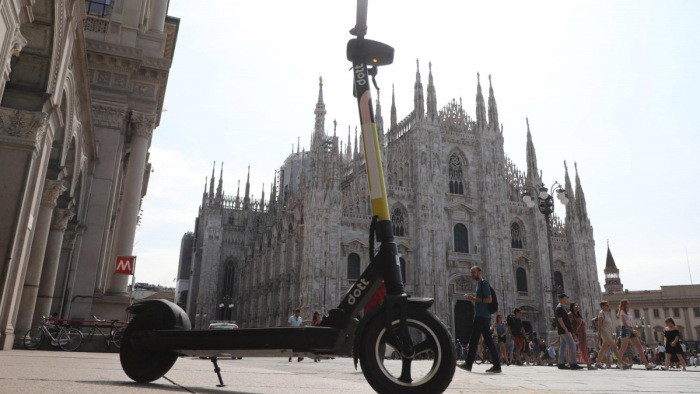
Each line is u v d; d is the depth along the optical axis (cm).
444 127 7662
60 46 1633
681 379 1158
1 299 1448
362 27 589
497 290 7006
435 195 7075
